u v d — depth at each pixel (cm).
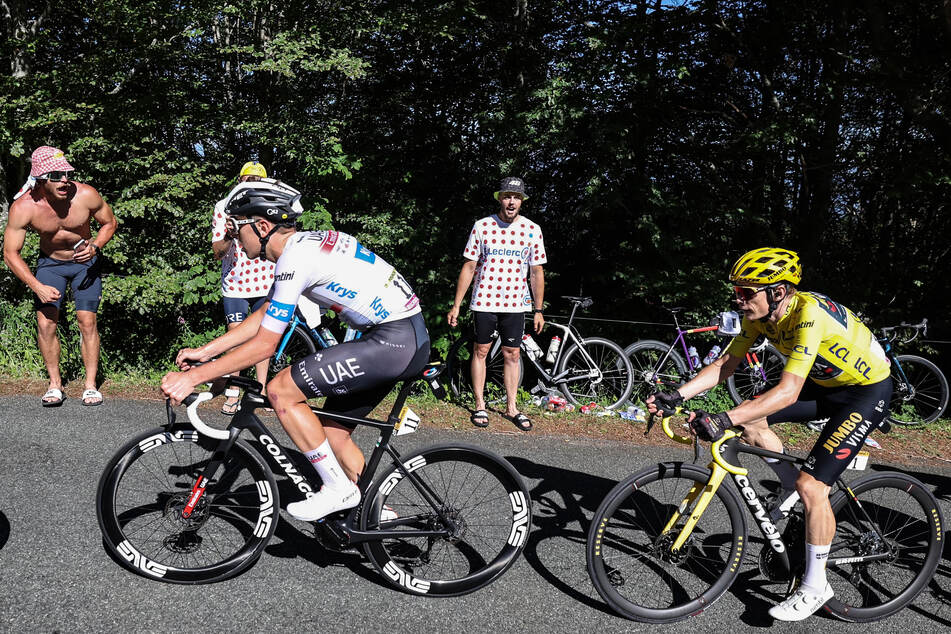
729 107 855
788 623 274
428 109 823
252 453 265
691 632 263
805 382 291
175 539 275
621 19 756
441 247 732
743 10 809
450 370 611
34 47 664
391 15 703
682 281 706
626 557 298
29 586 250
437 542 296
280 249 252
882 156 785
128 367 593
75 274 465
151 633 231
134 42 674
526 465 433
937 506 288
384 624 250
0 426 416
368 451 429
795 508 357
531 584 287
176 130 688
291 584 270
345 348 257
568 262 809
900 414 643
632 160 729
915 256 894
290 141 660
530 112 706
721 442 259
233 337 252
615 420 564
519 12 816
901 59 756
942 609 294
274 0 664
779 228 865
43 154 425
